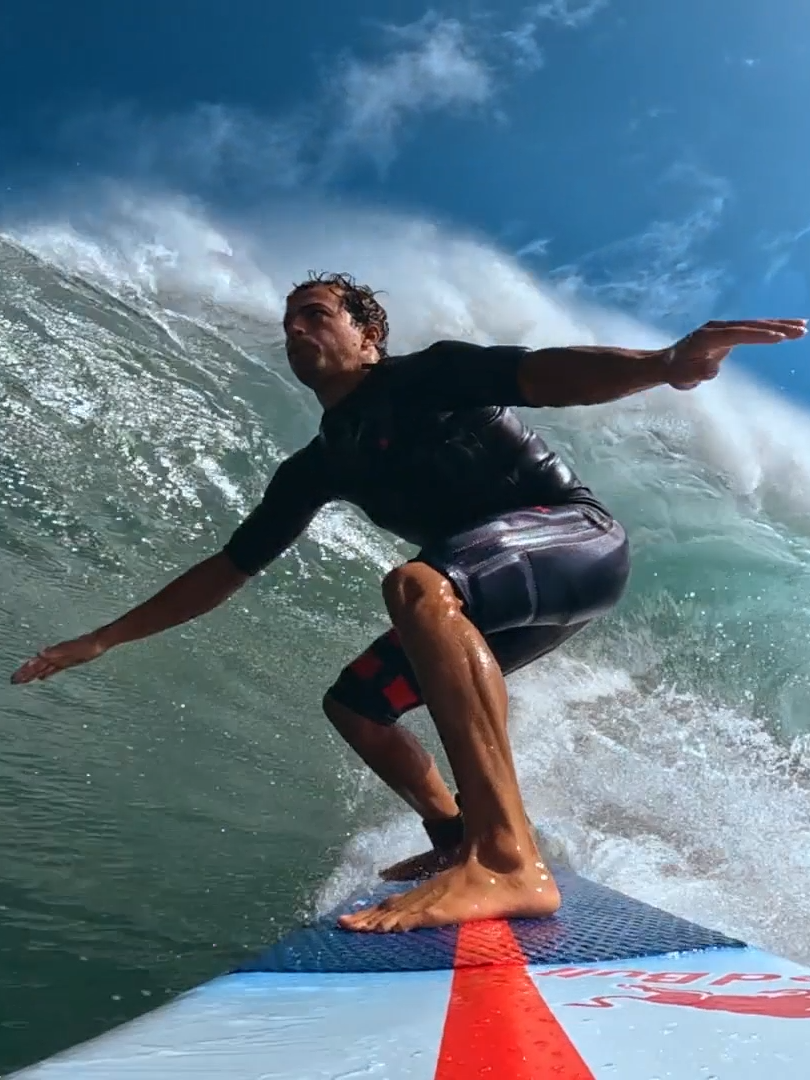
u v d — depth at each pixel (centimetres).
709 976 102
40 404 417
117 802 209
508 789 161
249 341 650
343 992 101
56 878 177
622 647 434
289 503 232
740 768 354
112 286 663
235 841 209
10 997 145
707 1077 58
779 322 169
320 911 189
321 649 351
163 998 152
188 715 264
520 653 210
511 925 144
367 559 432
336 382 219
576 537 205
